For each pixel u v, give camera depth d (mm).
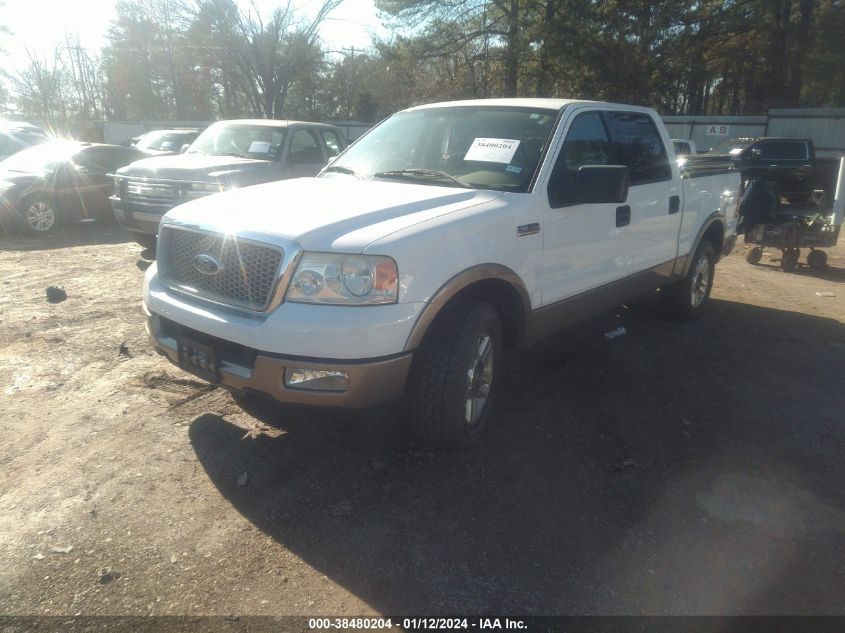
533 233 3844
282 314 2988
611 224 4574
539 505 3229
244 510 3105
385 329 3014
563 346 5555
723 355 5512
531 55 26062
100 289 6852
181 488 3262
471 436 3670
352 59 37562
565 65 25812
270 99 29531
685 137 26672
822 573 2812
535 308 3992
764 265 9984
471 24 27094
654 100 27609
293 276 3014
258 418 3996
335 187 3941
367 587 2637
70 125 37000
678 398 4586
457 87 31516
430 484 3371
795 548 2975
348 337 2949
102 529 2938
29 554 2764
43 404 4121
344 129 31438
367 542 2904
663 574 2775
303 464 3512
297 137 9797
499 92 29734
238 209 3461
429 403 3396
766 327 6395
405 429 3896
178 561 2750
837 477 3611
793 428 4188
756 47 30906
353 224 3178
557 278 4141
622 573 2773
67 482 3287
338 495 3248
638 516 3178
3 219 10234
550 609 2559
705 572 2797
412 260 3115
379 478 3404
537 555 2865
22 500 3135
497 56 27250
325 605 2535
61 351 5012
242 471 3426
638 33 25891
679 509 3248
